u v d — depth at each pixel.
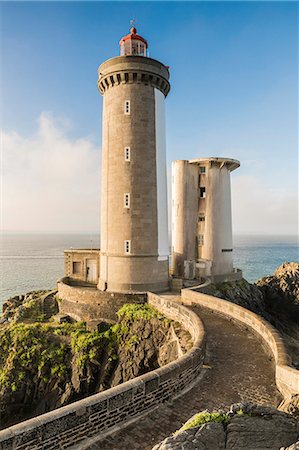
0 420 20.45
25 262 115.06
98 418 7.62
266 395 9.72
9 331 24.23
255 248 195.25
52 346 22.91
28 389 21.55
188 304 21.78
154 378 8.95
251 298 33.78
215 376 10.96
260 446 5.31
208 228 34.72
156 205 26.36
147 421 8.18
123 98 26.08
